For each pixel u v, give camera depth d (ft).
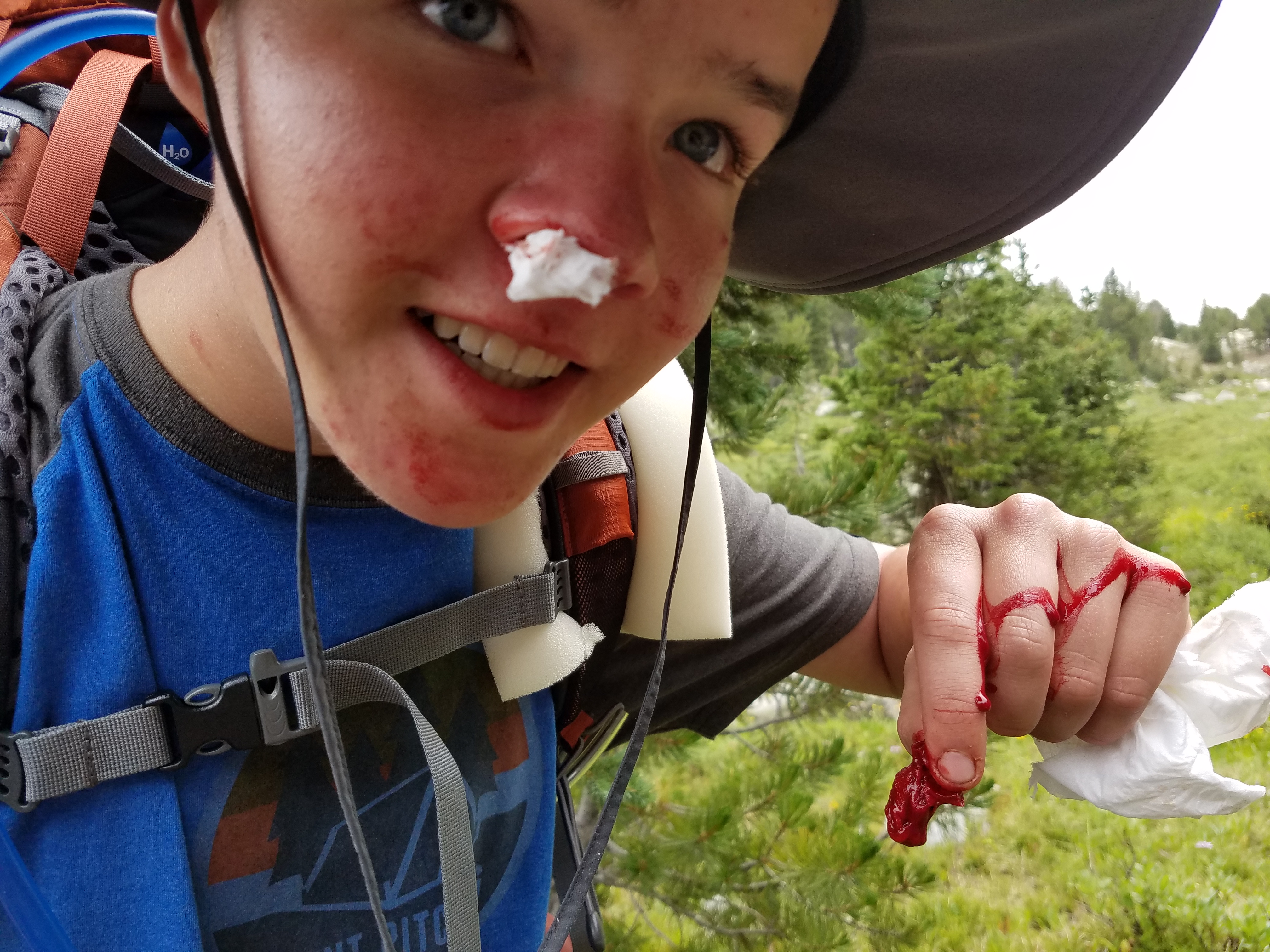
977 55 0.96
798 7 0.68
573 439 0.75
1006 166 1.09
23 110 1.07
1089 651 1.01
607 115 0.63
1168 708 1.04
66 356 0.85
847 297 4.60
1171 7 0.89
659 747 3.71
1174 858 5.49
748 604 1.34
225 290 0.78
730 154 0.75
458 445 0.66
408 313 0.64
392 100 0.60
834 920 3.69
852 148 1.09
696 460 0.97
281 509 0.86
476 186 0.61
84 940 0.76
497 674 1.02
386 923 0.62
